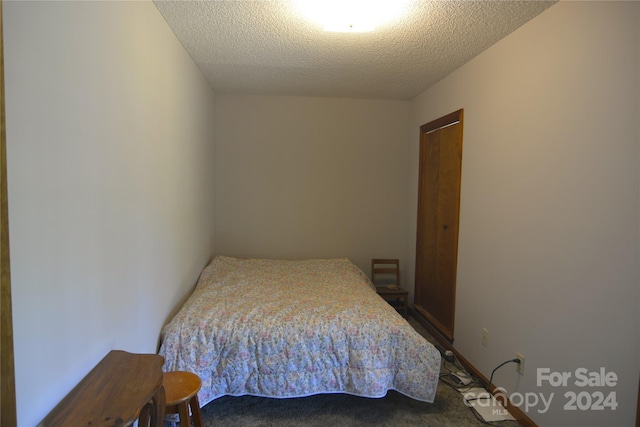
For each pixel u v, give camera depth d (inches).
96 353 47.7
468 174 99.3
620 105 53.2
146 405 43.8
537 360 71.0
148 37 65.9
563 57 64.6
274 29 80.5
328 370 76.9
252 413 76.7
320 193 147.9
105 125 49.3
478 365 93.3
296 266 131.6
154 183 69.9
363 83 123.5
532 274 72.6
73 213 41.7
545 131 69.0
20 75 32.9
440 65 103.3
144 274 65.2
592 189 58.1
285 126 144.6
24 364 33.9
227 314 82.4
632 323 51.9
